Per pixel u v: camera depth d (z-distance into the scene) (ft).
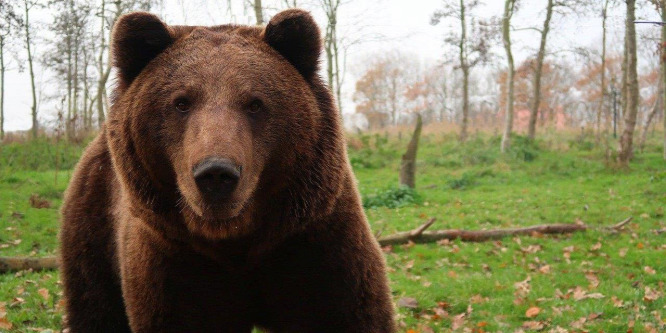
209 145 8.43
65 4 98.58
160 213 9.92
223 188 8.39
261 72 9.55
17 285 27.30
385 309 11.23
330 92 10.57
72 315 14.85
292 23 10.12
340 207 10.52
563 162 79.00
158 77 9.68
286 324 11.05
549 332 22.38
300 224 9.90
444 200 58.49
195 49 9.88
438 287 28.04
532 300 26.07
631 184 60.95
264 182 9.63
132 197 10.06
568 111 236.43
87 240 14.39
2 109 117.39
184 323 10.71
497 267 32.96
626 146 73.61
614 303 25.09
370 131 141.69
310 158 9.84
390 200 56.65
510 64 97.86
